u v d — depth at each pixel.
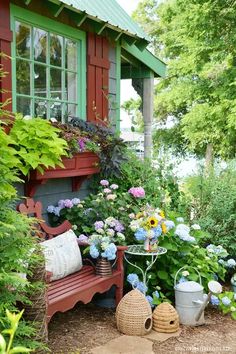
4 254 2.26
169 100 14.37
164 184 5.16
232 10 10.12
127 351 2.97
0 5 3.50
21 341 2.36
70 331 3.29
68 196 4.32
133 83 6.21
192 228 4.34
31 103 3.97
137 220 3.75
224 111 11.55
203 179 5.34
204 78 12.17
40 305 2.63
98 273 3.53
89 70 4.63
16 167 3.36
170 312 3.34
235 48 10.75
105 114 4.95
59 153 3.50
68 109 4.46
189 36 11.58
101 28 4.41
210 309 3.91
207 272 4.01
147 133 6.11
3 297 2.29
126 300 3.30
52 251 3.32
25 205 3.41
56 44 4.23
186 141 15.85
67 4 3.79
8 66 3.62
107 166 4.39
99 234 3.75
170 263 3.95
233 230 4.83
